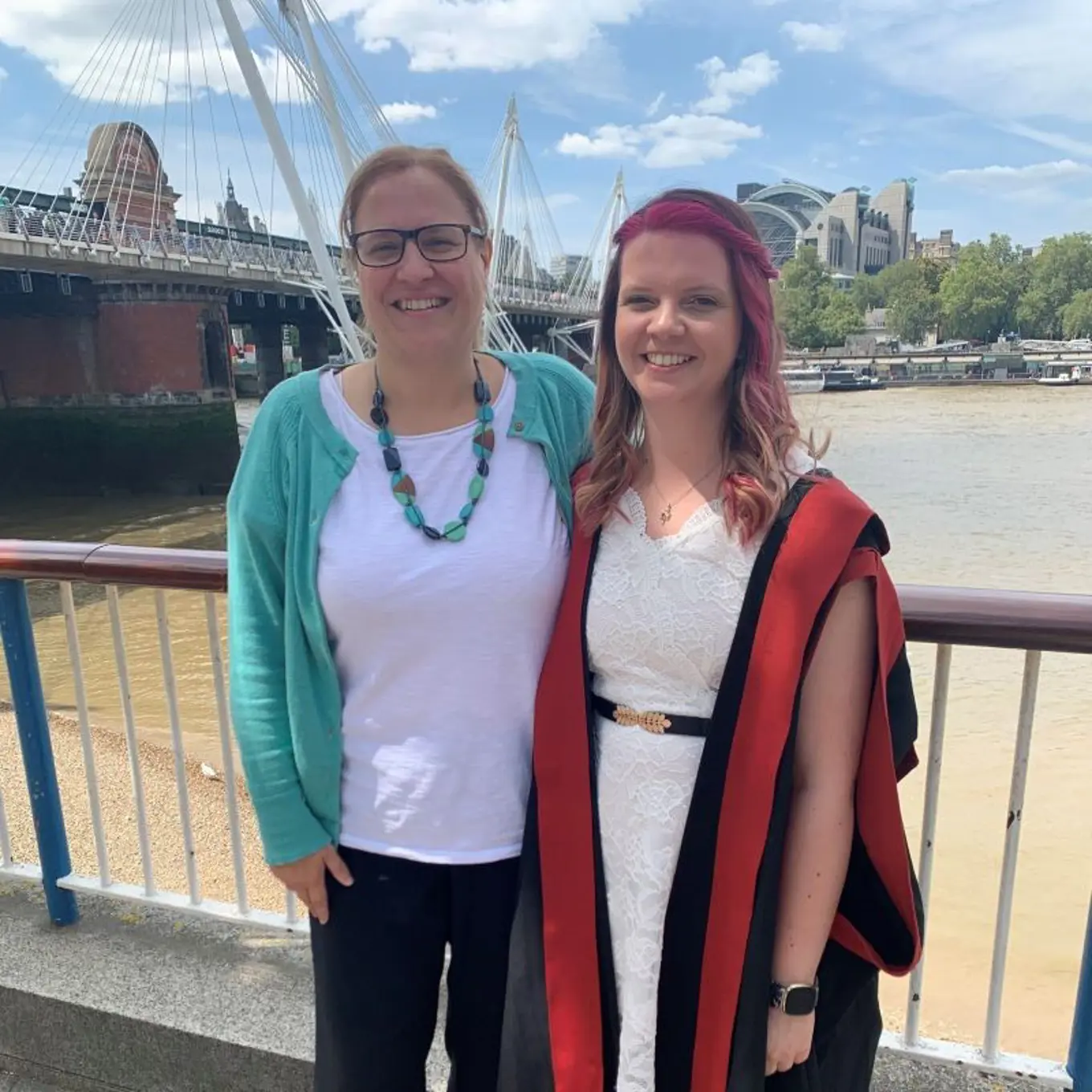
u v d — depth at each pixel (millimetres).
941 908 4391
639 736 1276
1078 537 16922
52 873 2199
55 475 29188
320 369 1485
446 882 1434
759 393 1266
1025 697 1515
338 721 1412
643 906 1268
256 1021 1924
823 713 1192
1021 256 103625
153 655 9461
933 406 54844
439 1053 1881
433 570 1324
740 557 1229
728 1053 1222
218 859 4238
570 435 1479
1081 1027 1575
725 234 1248
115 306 27938
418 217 1348
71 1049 2021
